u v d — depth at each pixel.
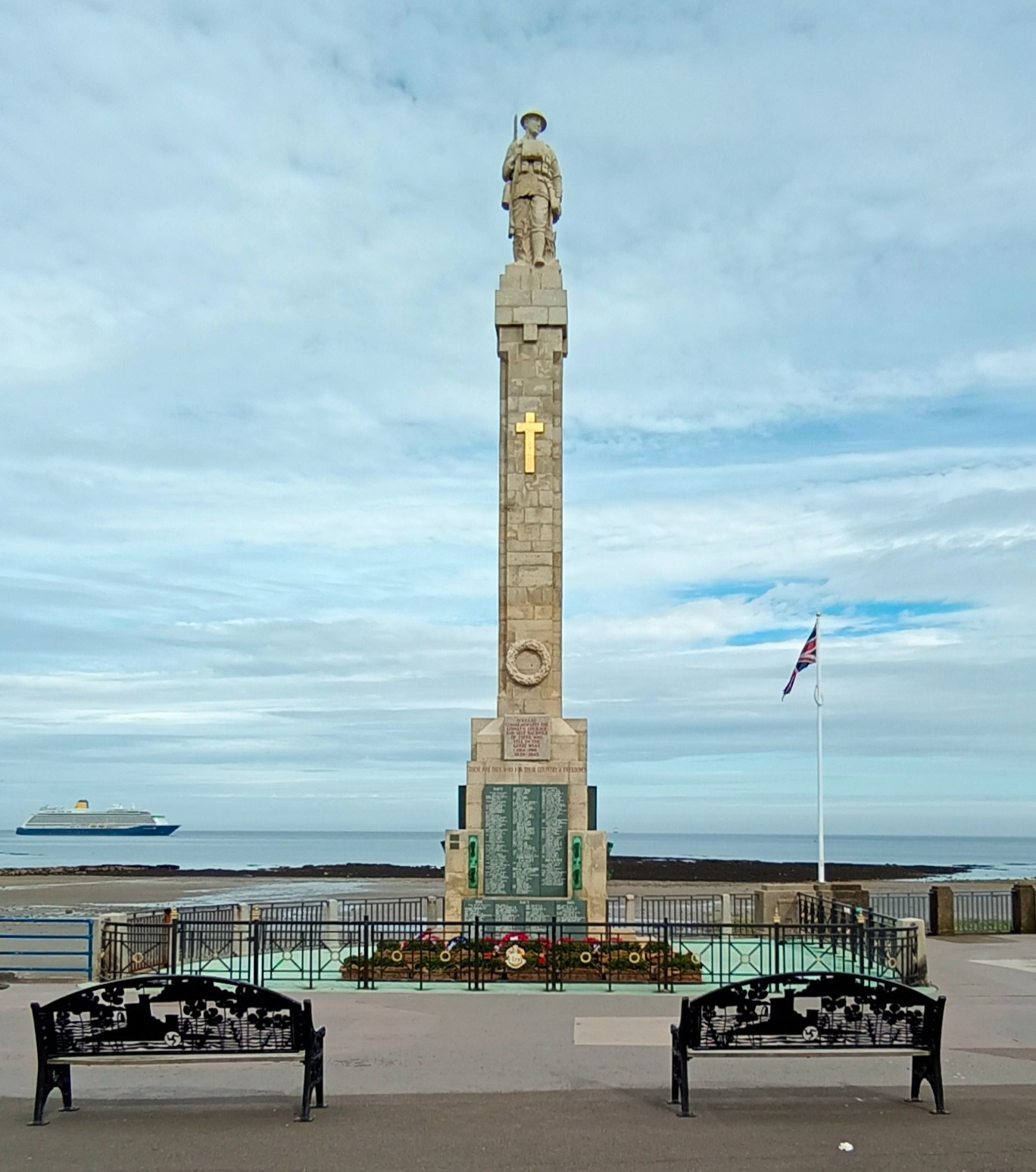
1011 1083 13.27
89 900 65.69
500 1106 12.16
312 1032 11.84
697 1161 10.25
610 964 21.12
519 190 28.95
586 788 25.86
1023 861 180.25
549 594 27.19
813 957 24.58
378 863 154.75
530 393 28.00
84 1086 13.09
